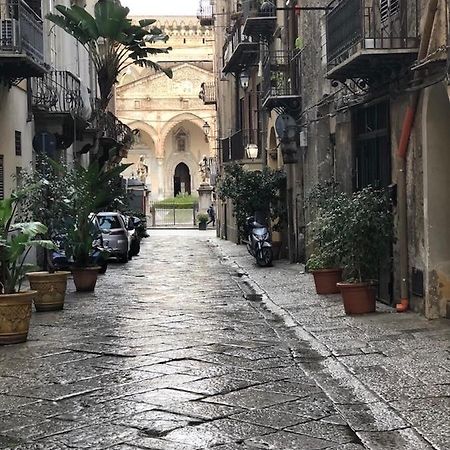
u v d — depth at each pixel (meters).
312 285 16.52
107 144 31.38
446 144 10.99
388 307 12.51
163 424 6.58
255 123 29.59
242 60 29.28
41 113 21.55
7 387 7.99
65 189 15.98
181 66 69.12
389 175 12.48
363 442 6.06
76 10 25.55
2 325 10.34
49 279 13.53
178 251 31.03
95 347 10.06
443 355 8.89
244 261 24.31
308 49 18.73
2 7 16.31
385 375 8.13
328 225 12.11
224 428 6.46
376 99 12.94
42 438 6.28
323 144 17.44
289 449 5.92
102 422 6.68
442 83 10.34
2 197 18.00
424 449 5.84
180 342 10.35
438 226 11.07
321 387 7.83
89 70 33.19
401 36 11.20
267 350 9.79
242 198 23.89
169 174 71.38
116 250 24.61
